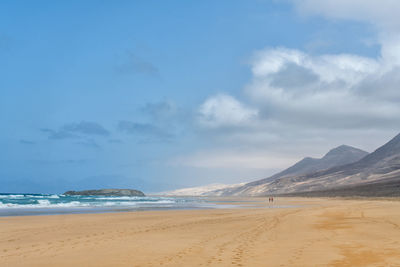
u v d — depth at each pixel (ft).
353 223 77.15
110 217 110.01
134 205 226.58
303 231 64.80
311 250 42.93
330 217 97.50
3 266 36.83
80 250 46.52
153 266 35.73
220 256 40.29
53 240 56.90
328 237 55.06
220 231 67.51
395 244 45.68
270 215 112.47
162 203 274.77
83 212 142.00
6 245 52.01
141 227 77.41
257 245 48.21
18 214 127.95
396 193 406.62
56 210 156.66
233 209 169.58
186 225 81.41
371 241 49.08
